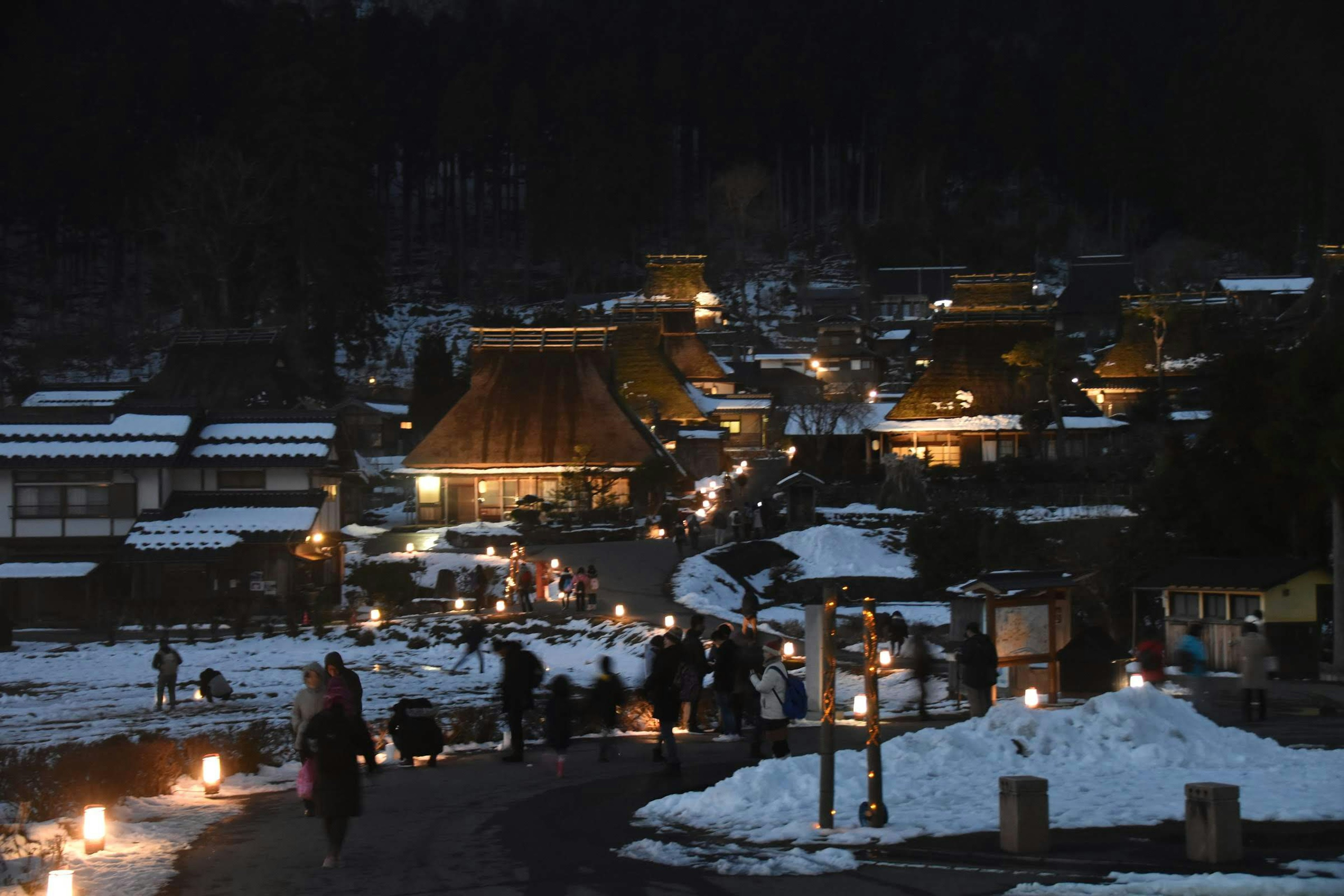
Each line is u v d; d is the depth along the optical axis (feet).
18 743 168.55
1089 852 94.84
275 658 304.09
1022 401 620.49
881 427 625.41
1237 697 201.77
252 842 113.80
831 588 110.73
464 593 395.96
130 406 426.92
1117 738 137.39
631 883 92.99
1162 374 643.04
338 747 101.76
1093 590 310.45
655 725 194.39
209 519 402.11
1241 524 288.51
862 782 124.88
